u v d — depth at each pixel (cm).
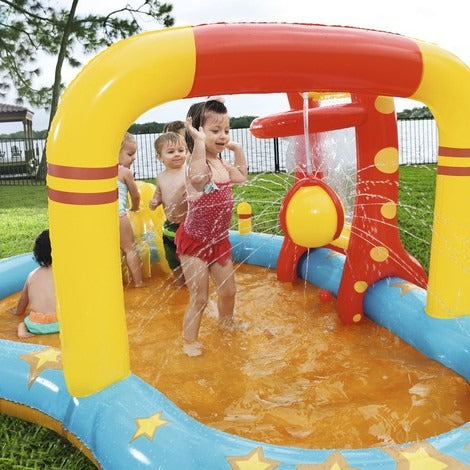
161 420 250
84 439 263
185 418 256
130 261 500
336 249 499
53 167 248
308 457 223
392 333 385
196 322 373
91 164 246
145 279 529
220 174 378
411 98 310
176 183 482
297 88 281
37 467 264
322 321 413
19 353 308
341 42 275
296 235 314
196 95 270
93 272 257
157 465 230
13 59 1973
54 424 281
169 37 254
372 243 403
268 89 279
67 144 244
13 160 2139
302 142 474
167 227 496
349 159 491
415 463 218
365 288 405
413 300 378
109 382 272
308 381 329
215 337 389
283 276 496
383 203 400
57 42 1966
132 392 267
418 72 292
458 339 334
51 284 400
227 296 393
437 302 350
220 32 260
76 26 1905
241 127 2030
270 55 264
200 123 373
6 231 822
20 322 428
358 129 396
